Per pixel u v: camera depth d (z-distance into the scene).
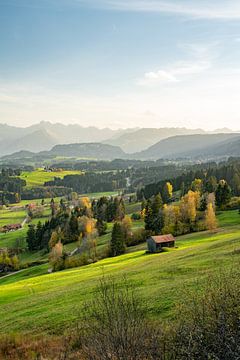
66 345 22.38
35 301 44.78
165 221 118.50
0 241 174.50
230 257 41.56
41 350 23.22
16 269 125.50
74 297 40.19
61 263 105.25
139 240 118.94
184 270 40.34
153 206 121.62
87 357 16.67
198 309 15.58
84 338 18.11
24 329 31.62
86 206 186.88
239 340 13.66
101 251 111.62
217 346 13.80
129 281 40.97
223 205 130.75
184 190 179.62
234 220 110.81
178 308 17.97
